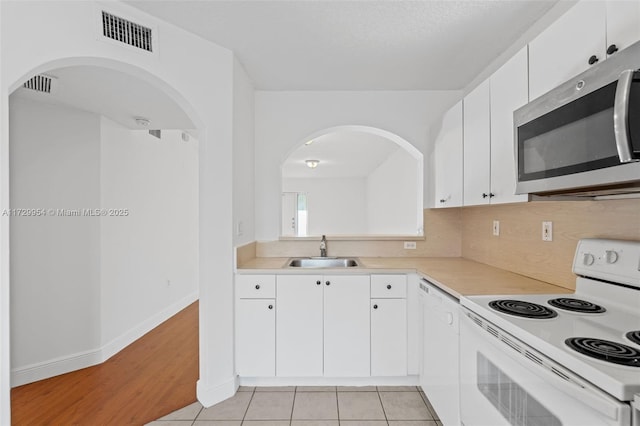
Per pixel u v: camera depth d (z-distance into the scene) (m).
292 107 2.82
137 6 1.73
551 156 1.17
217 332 2.10
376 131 2.94
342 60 2.29
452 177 2.20
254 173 2.82
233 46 2.13
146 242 3.48
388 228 5.70
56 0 1.51
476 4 1.69
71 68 1.93
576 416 0.84
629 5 0.97
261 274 2.22
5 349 1.35
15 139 2.35
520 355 1.05
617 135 0.84
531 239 1.89
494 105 1.68
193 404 2.07
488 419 1.25
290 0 1.67
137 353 2.90
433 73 2.49
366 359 2.23
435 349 1.85
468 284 1.73
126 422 1.90
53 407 2.06
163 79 1.86
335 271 2.22
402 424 1.86
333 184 8.74
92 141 2.71
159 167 3.78
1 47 1.35
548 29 1.30
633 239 1.27
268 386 2.29
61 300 2.53
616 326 1.09
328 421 1.89
